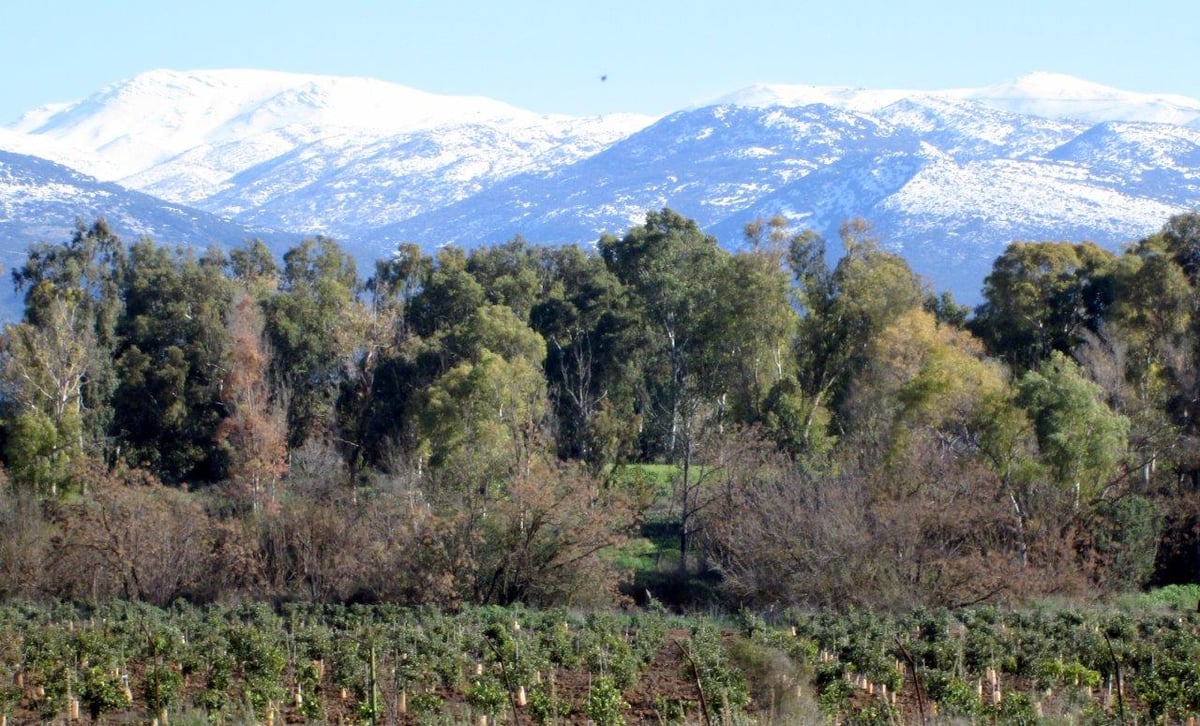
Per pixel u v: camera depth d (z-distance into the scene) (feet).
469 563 197.98
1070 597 181.16
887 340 248.11
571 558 199.31
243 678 121.08
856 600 177.27
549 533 199.82
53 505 223.30
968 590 178.09
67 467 254.68
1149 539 200.85
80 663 126.82
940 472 196.44
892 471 202.08
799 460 232.53
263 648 120.16
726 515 209.36
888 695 111.24
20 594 203.82
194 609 185.88
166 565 206.08
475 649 134.92
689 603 204.44
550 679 116.67
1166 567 214.90
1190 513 209.36
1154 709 98.58
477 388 236.02
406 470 233.96
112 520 208.13
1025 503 201.36
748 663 105.50
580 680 123.03
